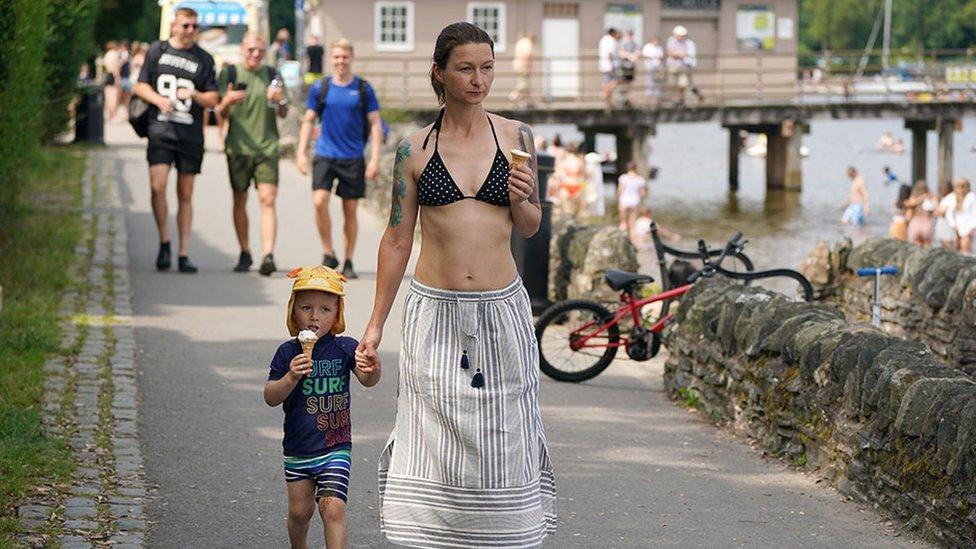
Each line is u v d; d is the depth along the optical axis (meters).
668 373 12.19
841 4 153.12
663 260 14.67
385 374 12.18
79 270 16.12
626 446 10.27
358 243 19.70
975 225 31.03
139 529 7.82
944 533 7.79
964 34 149.75
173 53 16.34
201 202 23.56
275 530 8.03
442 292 6.63
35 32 14.32
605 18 59.78
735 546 7.96
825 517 8.52
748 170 61.22
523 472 6.63
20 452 8.83
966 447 7.62
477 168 6.65
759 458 9.96
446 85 6.62
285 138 34.59
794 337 9.91
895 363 8.62
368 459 9.62
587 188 36.28
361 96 16.19
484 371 6.61
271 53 47.41
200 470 9.10
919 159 53.34
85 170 27.23
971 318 13.40
